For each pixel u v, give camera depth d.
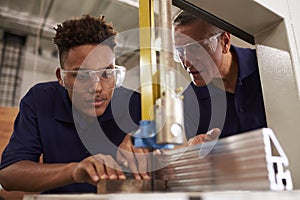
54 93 1.14
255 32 0.82
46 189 0.77
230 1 0.71
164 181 0.53
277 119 0.73
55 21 2.83
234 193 0.33
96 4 2.42
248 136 0.42
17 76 3.15
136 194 0.33
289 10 0.77
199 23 0.90
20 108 1.13
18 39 3.13
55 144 1.04
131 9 2.34
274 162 0.40
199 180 0.48
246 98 1.04
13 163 0.89
